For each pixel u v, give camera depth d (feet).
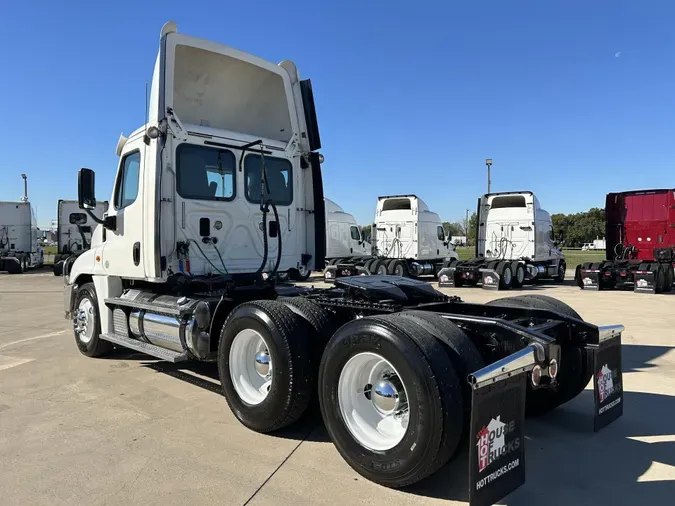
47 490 10.74
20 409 15.94
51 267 107.86
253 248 19.97
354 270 72.02
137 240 18.92
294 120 21.47
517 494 10.46
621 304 42.32
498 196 66.28
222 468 11.73
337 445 11.65
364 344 11.00
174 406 16.21
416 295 15.72
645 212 56.18
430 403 9.77
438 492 10.58
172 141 17.98
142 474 11.45
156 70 18.12
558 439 13.39
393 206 75.10
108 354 23.20
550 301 16.07
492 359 11.75
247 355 14.56
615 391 13.51
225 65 20.16
